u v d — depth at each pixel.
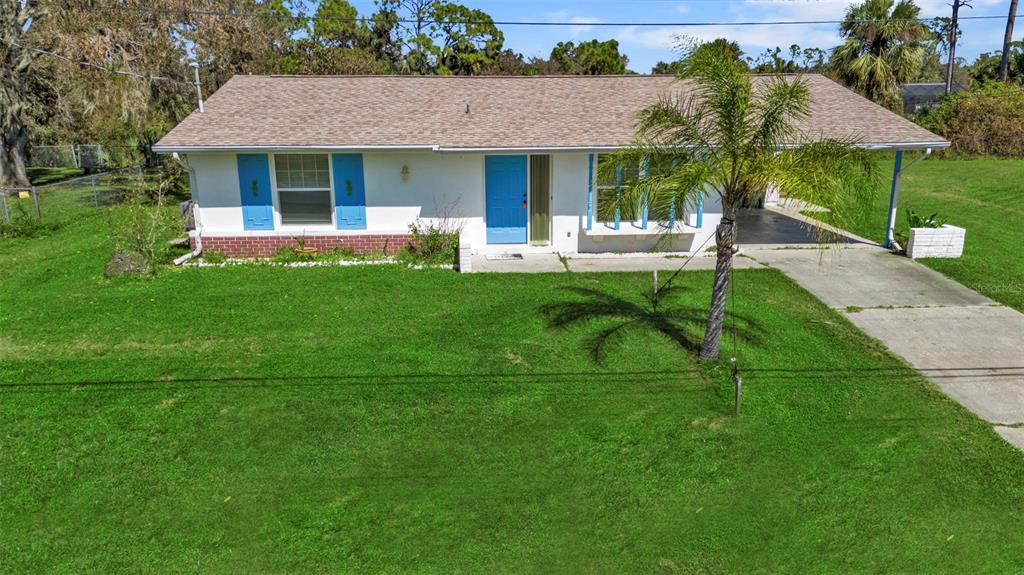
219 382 8.90
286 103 16.39
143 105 22.91
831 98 16.86
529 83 18.06
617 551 5.91
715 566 5.74
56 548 5.92
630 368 9.25
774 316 11.20
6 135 24.12
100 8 22.73
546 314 11.27
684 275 13.66
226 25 25.97
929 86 56.91
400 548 5.92
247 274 13.85
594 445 7.48
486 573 5.64
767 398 8.46
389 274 13.78
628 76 18.44
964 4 41.16
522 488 6.75
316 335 10.49
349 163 14.98
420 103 16.62
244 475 6.93
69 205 22.80
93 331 10.70
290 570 5.66
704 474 6.97
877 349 9.92
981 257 14.93
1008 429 7.75
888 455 7.27
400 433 7.70
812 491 6.69
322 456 7.26
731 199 8.73
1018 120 31.73
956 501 6.53
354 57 31.67
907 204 21.61
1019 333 10.53
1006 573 5.62
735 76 8.27
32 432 7.70
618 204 9.20
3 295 12.70
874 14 29.28
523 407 8.26
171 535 6.08
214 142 14.18
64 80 24.30
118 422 7.91
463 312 11.45
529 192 15.73
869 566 5.72
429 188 15.27
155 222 15.27
